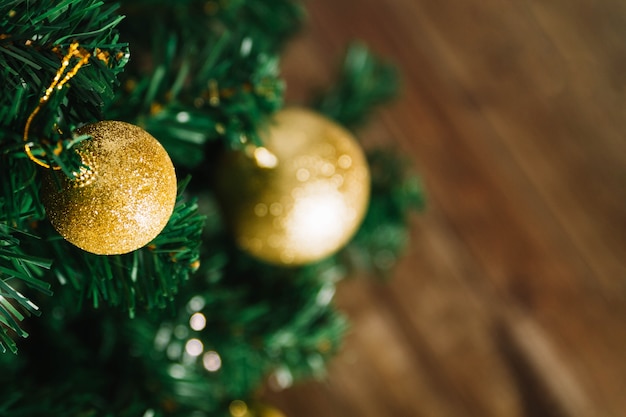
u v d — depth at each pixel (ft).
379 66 3.04
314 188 2.00
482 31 4.58
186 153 1.95
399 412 4.20
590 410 4.28
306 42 4.50
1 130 1.44
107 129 1.48
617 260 4.43
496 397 4.26
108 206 1.46
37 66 1.45
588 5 4.57
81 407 2.01
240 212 2.05
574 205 4.48
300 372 2.48
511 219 4.47
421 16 4.59
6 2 1.47
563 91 4.56
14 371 2.11
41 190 1.49
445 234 4.42
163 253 1.63
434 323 4.31
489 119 4.55
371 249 3.21
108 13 1.51
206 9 2.17
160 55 1.89
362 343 4.23
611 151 4.52
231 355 2.35
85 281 1.67
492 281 4.40
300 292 2.58
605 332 4.35
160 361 2.27
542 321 4.36
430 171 4.48
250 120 1.87
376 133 4.48
